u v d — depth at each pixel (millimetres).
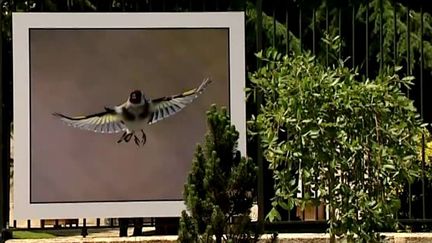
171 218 12250
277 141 9562
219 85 11094
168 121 11133
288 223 11047
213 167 9234
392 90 9023
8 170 11430
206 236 9148
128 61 11094
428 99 16125
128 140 11094
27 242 10883
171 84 11125
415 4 16938
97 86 11094
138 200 11102
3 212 11117
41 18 10992
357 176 9016
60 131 11039
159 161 11133
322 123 8812
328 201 9039
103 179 11078
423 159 10922
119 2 14617
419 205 13531
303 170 8930
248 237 9352
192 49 11094
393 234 11016
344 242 10539
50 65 11039
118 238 10883
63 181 11039
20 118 10992
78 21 11023
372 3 16547
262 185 10953
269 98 9188
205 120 11117
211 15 11070
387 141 8984
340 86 8883
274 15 11414
